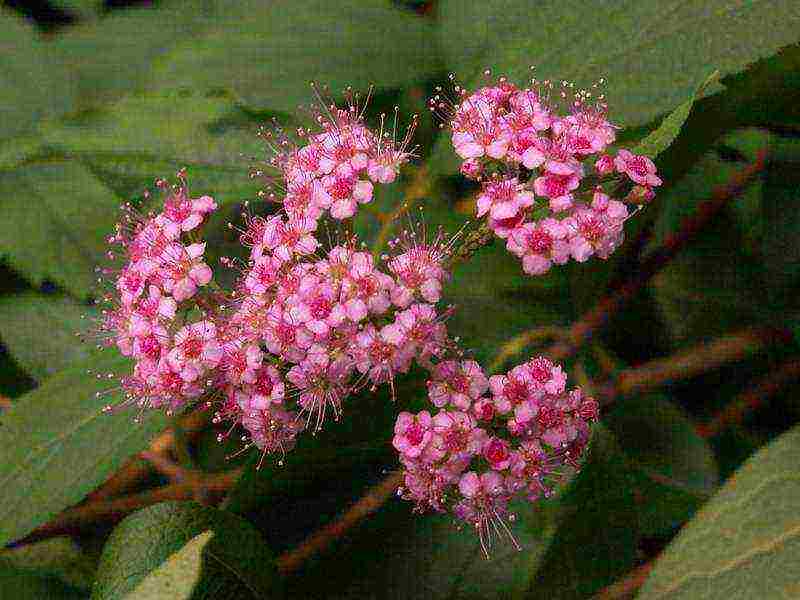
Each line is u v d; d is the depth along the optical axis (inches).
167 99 5.6
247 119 5.6
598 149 4.4
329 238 4.6
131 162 5.4
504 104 4.7
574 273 5.4
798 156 5.6
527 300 5.5
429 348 4.3
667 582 3.5
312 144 4.7
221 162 5.4
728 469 5.7
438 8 6.0
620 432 5.4
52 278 5.9
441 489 4.3
